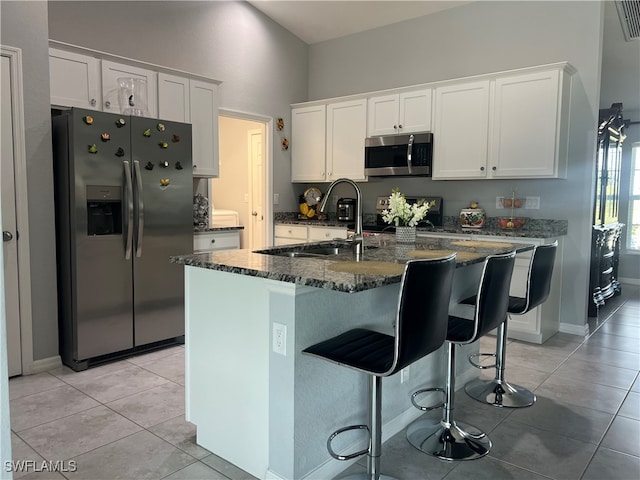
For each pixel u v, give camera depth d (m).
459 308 3.03
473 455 2.23
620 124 5.77
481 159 4.33
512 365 3.45
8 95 3.03
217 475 2.07
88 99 3.71
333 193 5.81
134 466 2.13
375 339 1.98
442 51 4.90
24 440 2.33
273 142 5.56
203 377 2.27
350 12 5.16
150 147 3.60
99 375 3.20
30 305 3.20
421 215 3.08
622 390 3.01
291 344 1.86
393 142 4.83
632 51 4.92
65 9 3.78
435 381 2.85
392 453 2.27
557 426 2.53
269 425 1.97
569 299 4.29
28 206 3.16
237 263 2.06
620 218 7.02
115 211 3.51
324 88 5.86
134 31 4.21
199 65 4.73
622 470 2.12
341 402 2.11
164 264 3.74
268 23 5.40
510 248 2.92
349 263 2.13
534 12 4.32
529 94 4.03
